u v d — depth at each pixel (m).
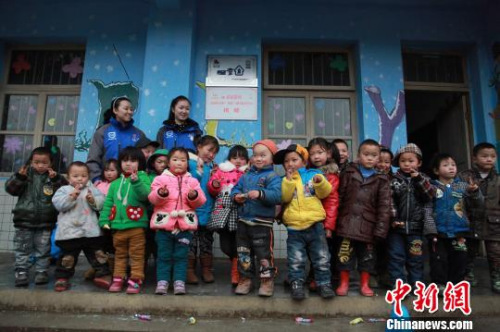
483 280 3.38
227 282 3.15
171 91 4.39
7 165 4.84
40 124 4.89
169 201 2.81
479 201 2.94
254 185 2.85
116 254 2.85
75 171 2.90
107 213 2.86
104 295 2.70
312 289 2.93
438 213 3.02
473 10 4.93
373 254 2.89
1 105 4.94
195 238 3.16
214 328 2.46
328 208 2.87
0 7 4.91
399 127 4.65
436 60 5.09
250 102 4.57
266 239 2.78
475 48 4.89
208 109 4.55
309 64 4.98
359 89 4.79
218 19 4.77
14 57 5.05
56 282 2.79
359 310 2.72
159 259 2.80
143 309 2.67
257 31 4.75
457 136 5.19
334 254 3.09
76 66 5.02
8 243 4.50
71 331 2.42
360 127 4.73
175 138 3.56
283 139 4.80
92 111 4.73
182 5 4.54
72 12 4.90
